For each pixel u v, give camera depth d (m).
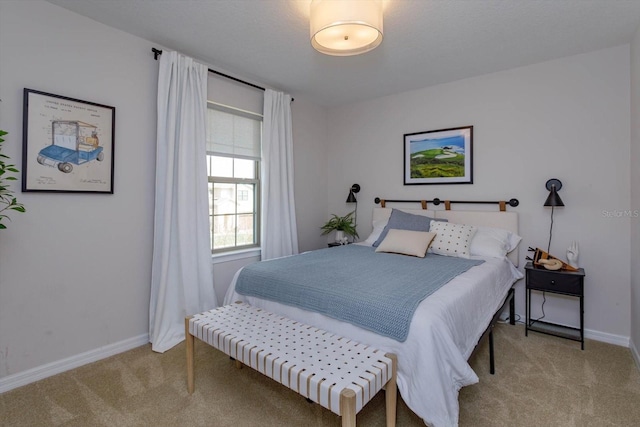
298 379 1.38
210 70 2.97
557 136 2.90
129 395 1.93
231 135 3.26
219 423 1.70
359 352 1.56
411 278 2.11
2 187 1.76
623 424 1.68
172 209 2.68
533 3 2.05
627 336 2.62
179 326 2.70
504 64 3.00
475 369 2.22
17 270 2.03
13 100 1.99
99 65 2.34
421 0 2.02
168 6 2.13
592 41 2.55
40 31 2.08
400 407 1.82
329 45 2.21
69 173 2.21
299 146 4.02
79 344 2.28
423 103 3.63
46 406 1.83
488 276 2.27
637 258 2.39
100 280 2.38
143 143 2.59
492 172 3.22
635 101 2.42
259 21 2.30
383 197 3.97
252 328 1.84
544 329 2.83
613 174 2.67
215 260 3.12
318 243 4.31
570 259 2.74
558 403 1.85
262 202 3.46
